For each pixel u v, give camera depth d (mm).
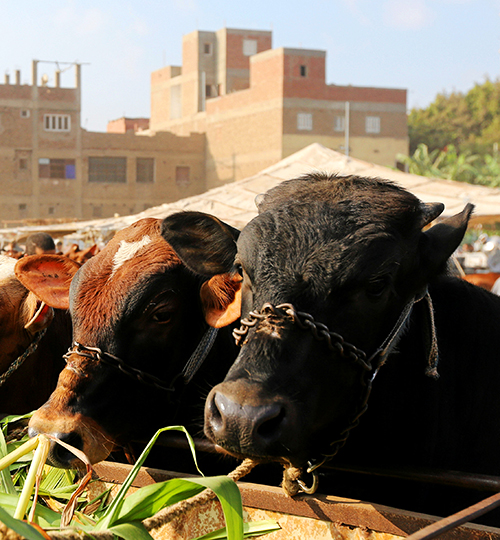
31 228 25766
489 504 1921
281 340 2299
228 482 2189
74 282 3270
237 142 56969
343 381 2432
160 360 3242
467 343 3354
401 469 2617
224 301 3219
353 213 2494
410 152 77812
